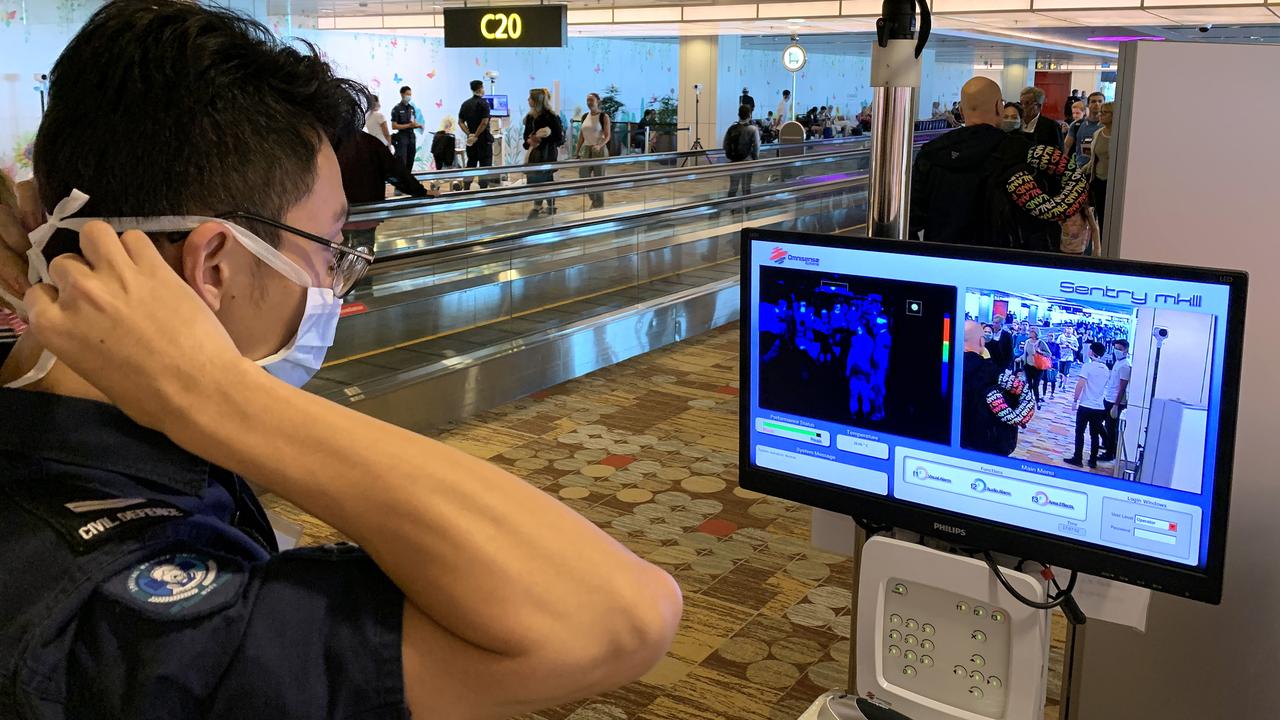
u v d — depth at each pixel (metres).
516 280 6.56
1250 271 1.85
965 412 1.28
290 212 0.67
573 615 0.56
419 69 21.69
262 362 0.70
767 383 1.44
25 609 0.55
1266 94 1.79
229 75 0.64
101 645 0.55
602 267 7.24
